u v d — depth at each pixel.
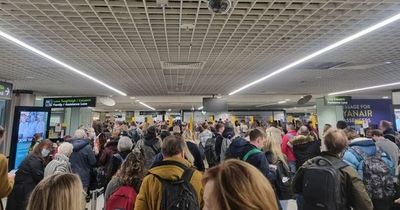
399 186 3.09
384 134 5.23
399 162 3.78
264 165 2.89
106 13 3.11
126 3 2.83
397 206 2.96
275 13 3.11
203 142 8.06
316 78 7.82
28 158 3.99
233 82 8.51
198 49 4.61
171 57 5.14
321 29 3.66
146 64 5.75
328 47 4.52
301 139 4.48
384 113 10.53
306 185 2.33
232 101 16.19
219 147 6.68
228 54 4.95
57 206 1.26
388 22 3.41
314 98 14.02
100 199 5.12
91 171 4.90
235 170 0.86
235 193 0.81
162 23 3.42
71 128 13.70
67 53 4.82
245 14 3.13
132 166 2.50
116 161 3.87
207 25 3.50
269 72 6.80
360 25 3.53
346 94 12.45
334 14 3.17
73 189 1.34
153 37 3.94
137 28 3.58
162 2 2.79
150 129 4.78
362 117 10.54
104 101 12.08
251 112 24.30
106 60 5.36
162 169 1.99
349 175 2.27
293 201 5.06
